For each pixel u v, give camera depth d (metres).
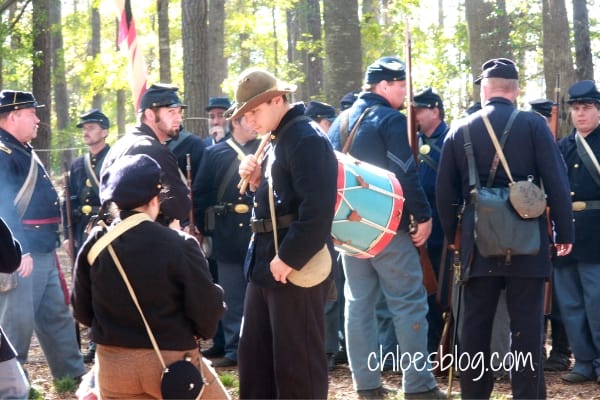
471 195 6.21
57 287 7.75
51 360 7.84
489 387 6.31
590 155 7.80
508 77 6.36
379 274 7.02
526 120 6.22
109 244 4.71
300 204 5.33
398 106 7.25
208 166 8.61
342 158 6.12
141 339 4.73
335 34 15.87
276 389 5.66
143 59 7.23
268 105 5.46
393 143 6.92
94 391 5.21
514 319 6.16
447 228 6.46
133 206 4.76
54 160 30.48
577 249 7.79
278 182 5.48
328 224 5.31
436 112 8.39
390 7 23.16
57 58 32.09
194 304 4.77
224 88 26.39
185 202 6.21
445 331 7.40
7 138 7.42
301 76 28.44
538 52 24.78
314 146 5.33
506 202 6.06
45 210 7.55
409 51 7.02
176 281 4.76
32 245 7.47
